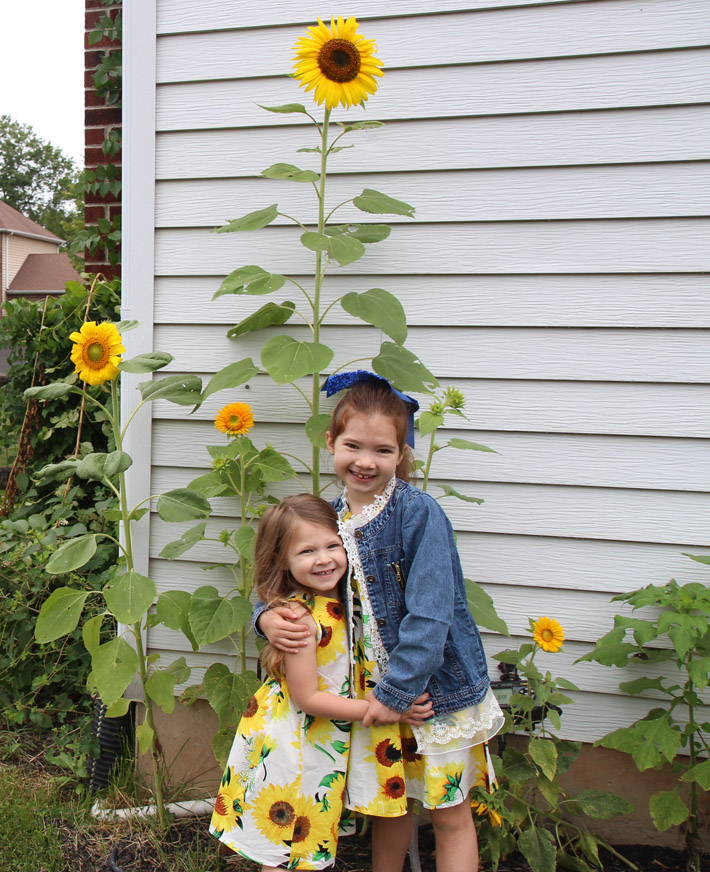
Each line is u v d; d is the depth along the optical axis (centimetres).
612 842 227
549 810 221
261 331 242
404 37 228
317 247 199
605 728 226
